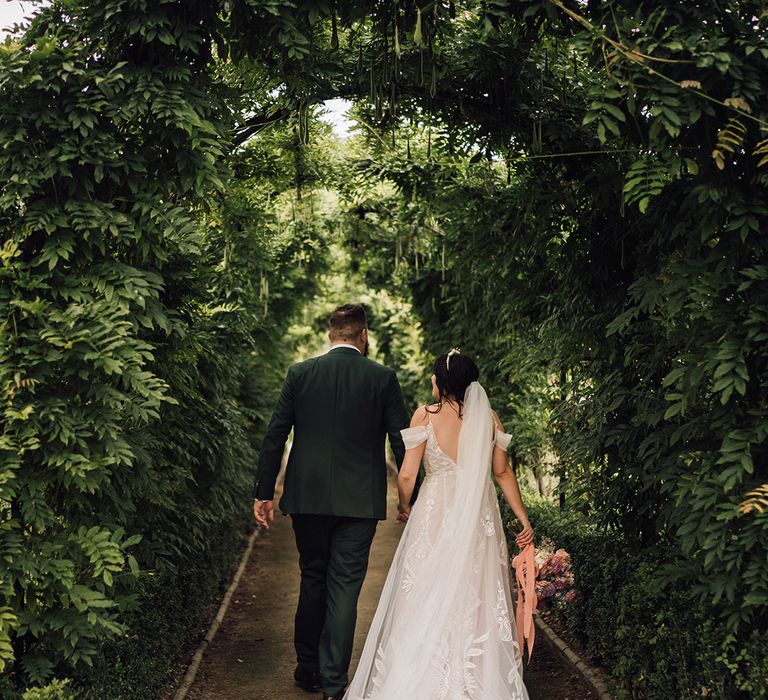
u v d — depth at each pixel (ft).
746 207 9.22
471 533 11.32
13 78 9.57
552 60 13.75
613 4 9.64
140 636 12.39
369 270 36.35
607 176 13.15
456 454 11.84
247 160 18.49
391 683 10.78
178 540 15.01
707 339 9.73
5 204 9.65
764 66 9.23
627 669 12.10
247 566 27.09
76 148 9.77
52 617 9.50
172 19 10.37
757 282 9.58
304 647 13.80
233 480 22.34
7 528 9.25
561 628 16.14
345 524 12.83
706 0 9.21
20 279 9.65
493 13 10.17
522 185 15.84
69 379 9.87
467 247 20.44
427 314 31.09
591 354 15.01
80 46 10.00
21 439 9.24
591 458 13.78
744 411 9.77
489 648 10.98
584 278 14.43
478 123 14.83
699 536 9.50
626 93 9.49
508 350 22.68
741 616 9.29
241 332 19.52
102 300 10.07
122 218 10.13
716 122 9.48
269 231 21.72
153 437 12.00
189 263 12.08
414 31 11.48
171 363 12.27
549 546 17.26
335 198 28.66
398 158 19.94
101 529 10.40
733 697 9.48
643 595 11.78
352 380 12.95
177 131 10.52
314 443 12.80
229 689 14.51
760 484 9.29
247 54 12.00
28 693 8.66
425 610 11.09
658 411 11.55
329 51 13.91
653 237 12.00
